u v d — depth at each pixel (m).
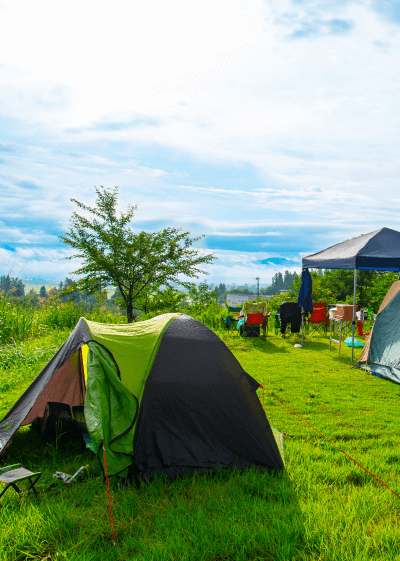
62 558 2.82
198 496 3.57
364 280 26.38
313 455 4.48
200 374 4.34
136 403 4.10
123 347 4.47
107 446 3.80
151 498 3.58
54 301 15.01
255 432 4.23
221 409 4.26
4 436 4.41
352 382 7.66
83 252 12.55
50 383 5.25
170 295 13.73
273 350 11.05
